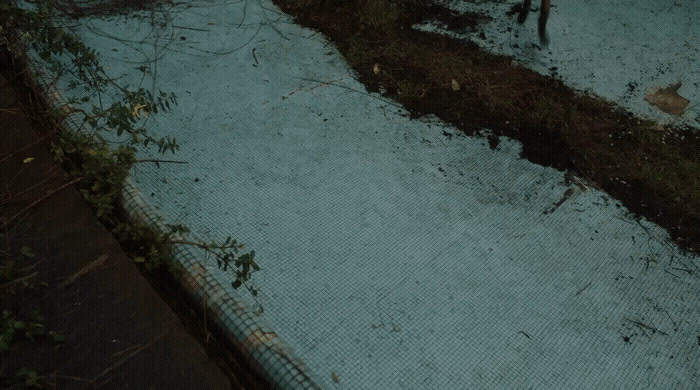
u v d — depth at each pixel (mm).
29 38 3383
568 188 3781
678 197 3744
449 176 3791
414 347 2898
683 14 5180
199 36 4668
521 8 5172
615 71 4629
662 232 3564
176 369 1925
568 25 5012
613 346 2994
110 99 3969
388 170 3789
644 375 2893
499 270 3287
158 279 2373
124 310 2080
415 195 3648
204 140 3832
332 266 3207
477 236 3451
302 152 3840
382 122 4121
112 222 2572
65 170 2752
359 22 4953
